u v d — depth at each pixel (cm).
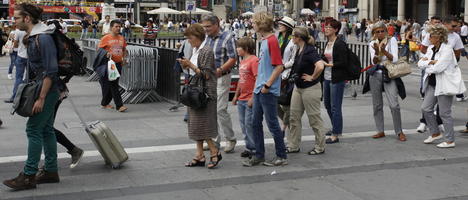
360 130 954
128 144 835
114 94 1120
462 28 3497
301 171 687
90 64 1758
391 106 863
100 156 756
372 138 884
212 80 678
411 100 1301
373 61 861
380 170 695
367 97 1343
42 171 634
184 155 765
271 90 664
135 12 6869
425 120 910
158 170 689
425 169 701
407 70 840
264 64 662
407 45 2008
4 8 6353
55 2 6256
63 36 600
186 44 1027
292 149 783
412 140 870
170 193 600
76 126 969
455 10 5772
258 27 659
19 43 1200
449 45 788
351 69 820
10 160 739
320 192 606
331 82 828
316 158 753
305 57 737
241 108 744
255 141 704
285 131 880
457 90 790
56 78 591
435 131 841
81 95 1354
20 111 580
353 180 652
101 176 662
